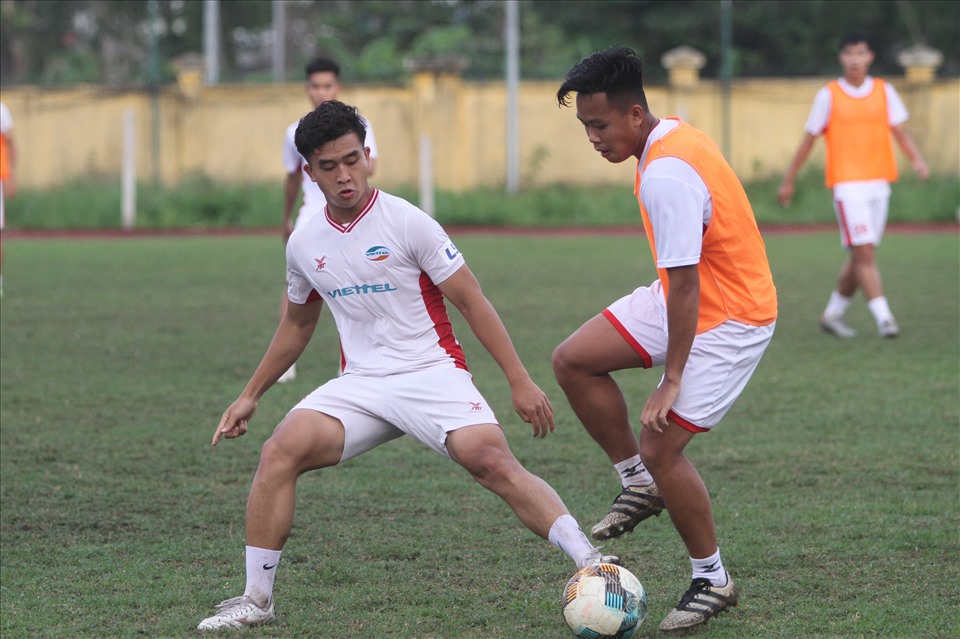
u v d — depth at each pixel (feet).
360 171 47.21
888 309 132.36
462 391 48.32
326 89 98.68
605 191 302.86
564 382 54.44
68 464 75.05
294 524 62.95
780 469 73.36
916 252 202.39
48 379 100.68
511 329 124.47
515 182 307.99
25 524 63.05
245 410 51.44
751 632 47.67
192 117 309.01
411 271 48.44
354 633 47.83
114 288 160.15
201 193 282.97
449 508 65.87
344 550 58.85
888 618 49.01
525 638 47.19
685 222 45.85
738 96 310.24
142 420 86.63
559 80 311.68
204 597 52.16
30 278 170.81
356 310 49.16
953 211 270.46
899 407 89.45
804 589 52.85
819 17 417.69
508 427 85.30
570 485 70.38
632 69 46.88
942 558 56.90
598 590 45.03
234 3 474.08
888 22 423.23
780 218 275.59
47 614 50.11
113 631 48.11
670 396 46.85
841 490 68.80
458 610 50.60
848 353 112.06
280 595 52.54
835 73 378.53
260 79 324.80
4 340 119.24
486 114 310.65
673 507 48.42
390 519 63.87
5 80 326.44
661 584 53.88
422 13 449.06
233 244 228.22
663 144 47.09
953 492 68.28
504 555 57.98
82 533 61.67
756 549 58.23
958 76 303.27
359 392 48.93
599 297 149.07
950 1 414.00
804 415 87.40
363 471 73.77
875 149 120.06
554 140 312.09
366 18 469.16
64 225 267.59
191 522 63.52
